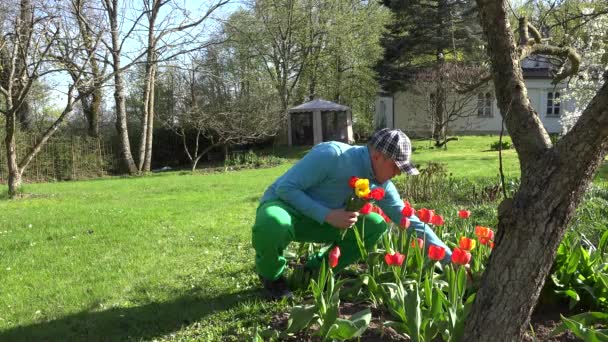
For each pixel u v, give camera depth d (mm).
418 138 31156
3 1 13508
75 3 13953
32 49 12969
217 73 27891
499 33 2479
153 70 24406
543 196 2055
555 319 3236
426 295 3010
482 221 6469
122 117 24797
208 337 3404
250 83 28516
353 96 35344
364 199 3301
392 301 3172
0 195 14016
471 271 3531
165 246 6262
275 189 3910
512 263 2094
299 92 35281
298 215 3852
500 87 2461
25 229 7777
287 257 4727
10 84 13352
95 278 4977
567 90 14500
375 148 3578
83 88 15109
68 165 23453
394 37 29000
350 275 4320
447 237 4621
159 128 29750
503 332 2123
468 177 11922
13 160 13867
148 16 21984
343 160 3625
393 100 34250
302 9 31672
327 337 2838
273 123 27062
